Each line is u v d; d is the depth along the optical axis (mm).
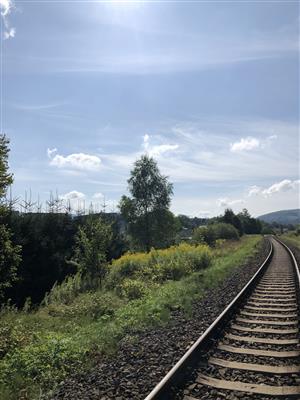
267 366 6465
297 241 67438
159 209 61625
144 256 27922
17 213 30625
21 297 27953
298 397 5328
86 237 22344
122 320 10914
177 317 10922
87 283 20750
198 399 5297
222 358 6988
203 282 17422
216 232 62938
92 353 7961
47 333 10398
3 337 9984
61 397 5875
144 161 61969
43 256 30594
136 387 5871
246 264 26531
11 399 6074
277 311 11094
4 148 15492
